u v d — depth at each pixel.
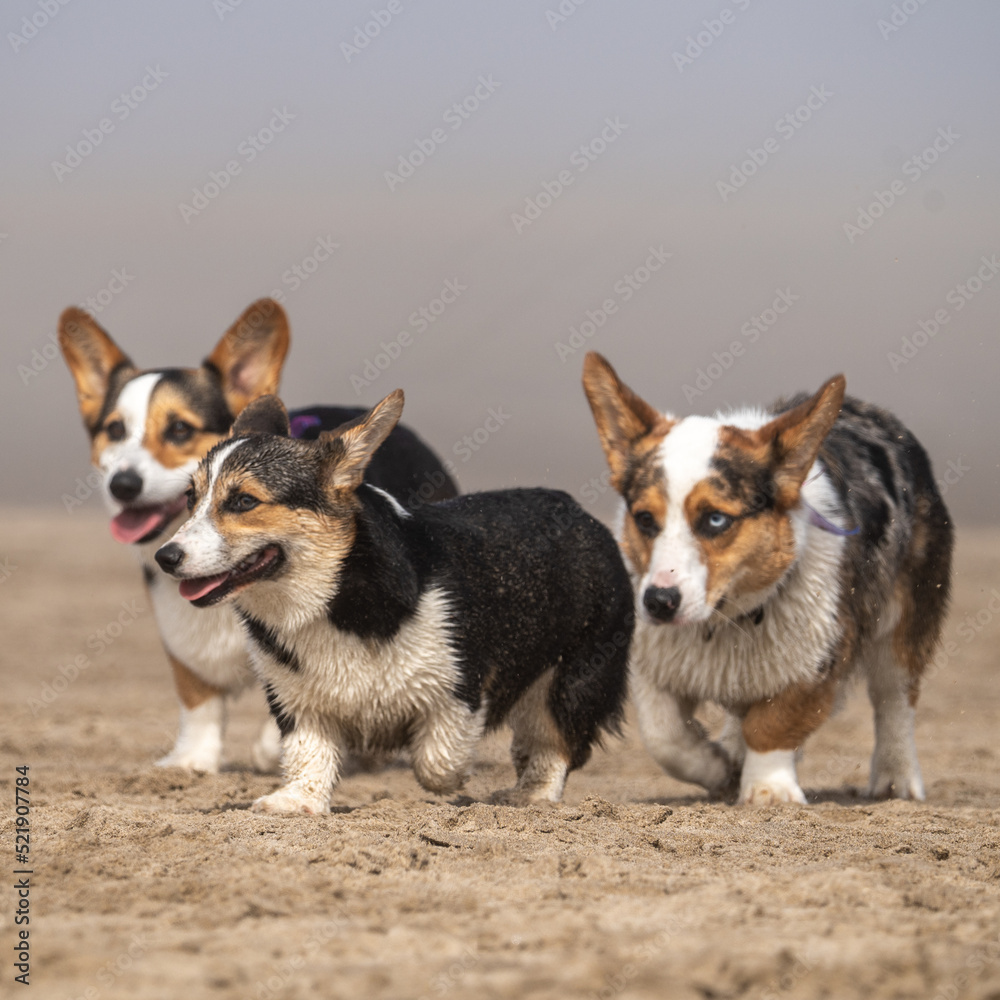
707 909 7.28
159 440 13.68
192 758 13.74
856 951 6.51
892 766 13.53
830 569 11.86
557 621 11.23
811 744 17.67
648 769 15.66
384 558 9.92
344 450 9.95
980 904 7.57
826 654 11.89
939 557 13.84
